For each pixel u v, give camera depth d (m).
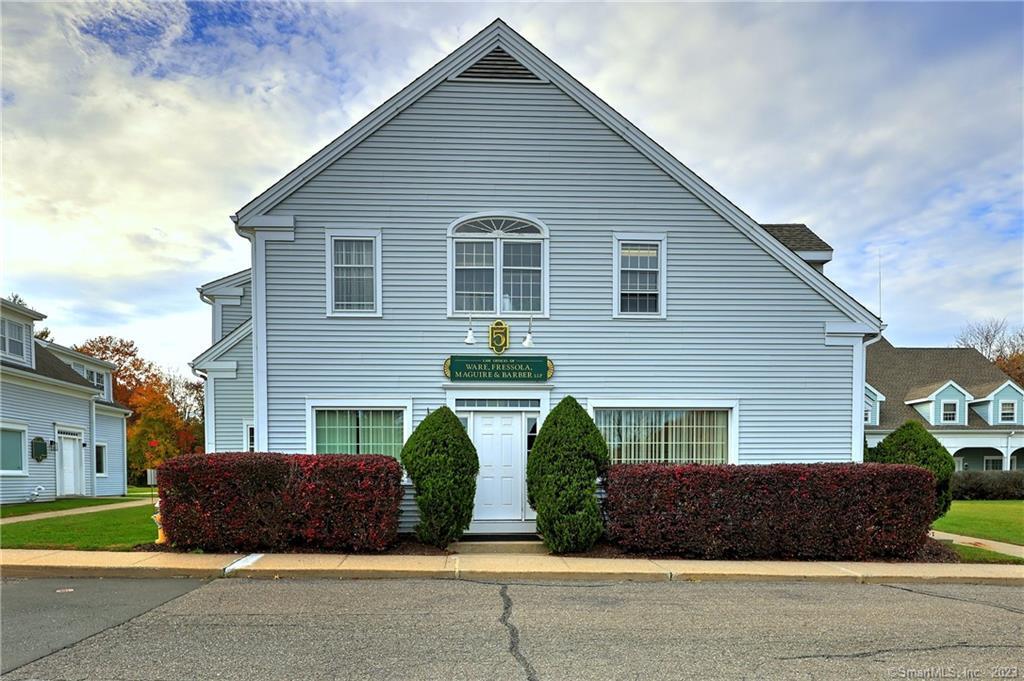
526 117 11.77
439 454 10.05
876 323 12.11
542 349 11.65
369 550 9.56
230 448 13.88
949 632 6.36
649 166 11.93
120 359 50.28
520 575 8.49
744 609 7.09
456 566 8.70
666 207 11.94
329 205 11.40
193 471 9.48
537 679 4.95
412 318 11.47
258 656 5.41
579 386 11.68
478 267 11.67
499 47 11.77
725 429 11.98
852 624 6.57
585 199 11.83
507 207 11.70
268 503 9.56
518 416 11.54
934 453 11.91
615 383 11.73
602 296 11.79
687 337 11.90
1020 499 26.98
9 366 19.59
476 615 6.67
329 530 9.55
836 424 12.07
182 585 7.91
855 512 9.93
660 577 8.60
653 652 5.60
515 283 11.71
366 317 11.39
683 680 4.97
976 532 13.55
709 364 11.91
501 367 11.52
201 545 9.47
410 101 11.58
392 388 11.38
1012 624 6.67
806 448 11.98
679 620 6.60
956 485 27.39
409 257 11.52
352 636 5.94
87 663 5.24
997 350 54.19
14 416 19.73
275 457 9.80
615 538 9.95
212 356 13.98
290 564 8.64
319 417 11.34
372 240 11.48
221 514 9.46
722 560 9.63
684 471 9.87
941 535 12.91
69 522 13.33
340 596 7.41
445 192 11.62
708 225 12.00
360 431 11.40
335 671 5.07
